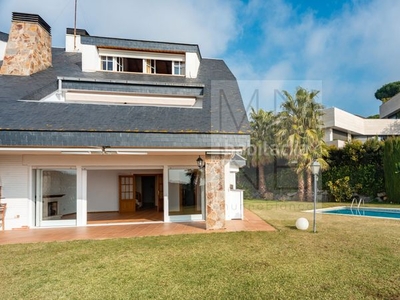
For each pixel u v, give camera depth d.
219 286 5.75
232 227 11.83
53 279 6.21
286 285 5.75
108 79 15.27
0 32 19.08
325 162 24.94
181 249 8.41
